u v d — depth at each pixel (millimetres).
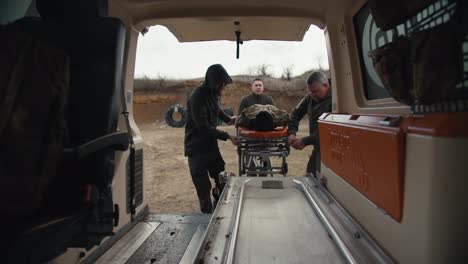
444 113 917
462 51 851
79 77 1695
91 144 1445
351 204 1708
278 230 1650
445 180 878
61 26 1747
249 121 3916
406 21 1139
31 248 1195
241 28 3186
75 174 1588
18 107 1063
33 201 1114
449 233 891
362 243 1414
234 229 1597
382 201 1268
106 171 1644
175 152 11141
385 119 1297
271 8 2662
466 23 833
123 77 2721
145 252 2174
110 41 1726
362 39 2088
